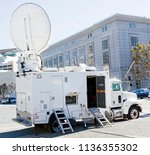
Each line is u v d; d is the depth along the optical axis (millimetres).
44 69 12336
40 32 12922
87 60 73875
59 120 11828
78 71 12938
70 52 85188
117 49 60094
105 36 64688
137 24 63594
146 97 39875
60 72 12266
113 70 61531
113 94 14562
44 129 13320
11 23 12859
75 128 12852
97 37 68438
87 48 73750
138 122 13875
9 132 13102
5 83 51031
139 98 39312
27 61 12516
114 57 61375
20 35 12844
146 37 64938
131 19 62250
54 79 12086
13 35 12852
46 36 12906
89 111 13055
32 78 11602
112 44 61938
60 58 93938
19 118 13203
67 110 12383
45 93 11836
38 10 12984
